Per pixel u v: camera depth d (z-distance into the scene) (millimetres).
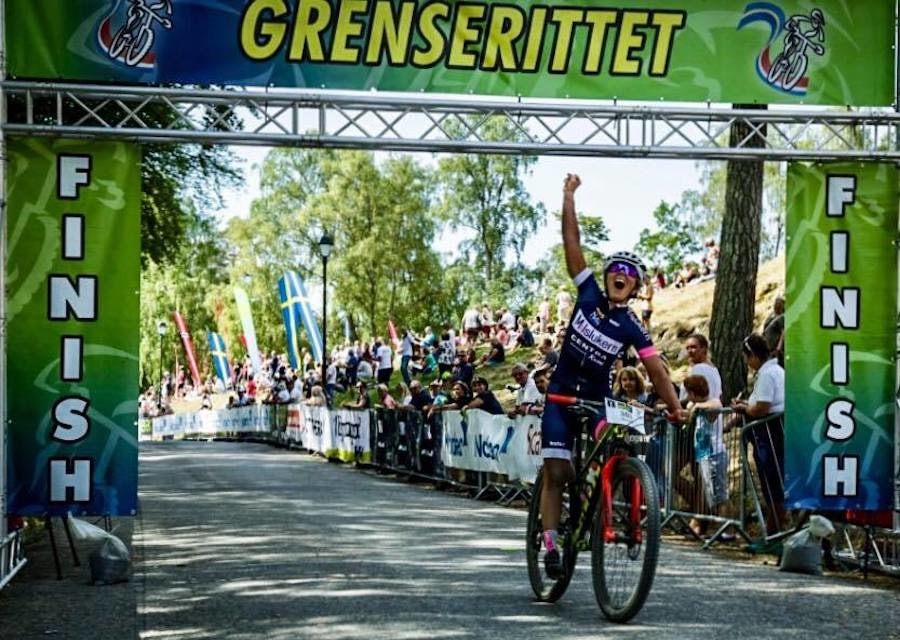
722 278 12258
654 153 7496
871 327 7797
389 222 48969
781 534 7781
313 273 50688
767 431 8039
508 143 7363
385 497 12352
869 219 7805
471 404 12695
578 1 7406
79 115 13758
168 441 33688
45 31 6984
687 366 19656
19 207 6977
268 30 7211
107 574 6516
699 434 8664
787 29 7609
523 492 11523
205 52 7168
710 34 7531
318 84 7258
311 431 22875
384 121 7348
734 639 4938
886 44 7707
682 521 9023
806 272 7777
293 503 11453
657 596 6035
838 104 7664
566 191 5734
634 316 5535
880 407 7785
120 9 7066
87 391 7012
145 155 18516
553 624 5223
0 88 6840
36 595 6191
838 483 7754
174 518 10000
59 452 6984
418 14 7297
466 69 7355
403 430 15344
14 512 6926
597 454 5574
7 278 6953
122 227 7051
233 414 33938
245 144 7227
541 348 14781
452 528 9203
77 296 7016
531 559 5922
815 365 7766
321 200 49750
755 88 7582
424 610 5555
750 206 12141
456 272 52031
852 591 6348
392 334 37156
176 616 5516
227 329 52125
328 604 5719
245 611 5574
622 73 7480
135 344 7051
